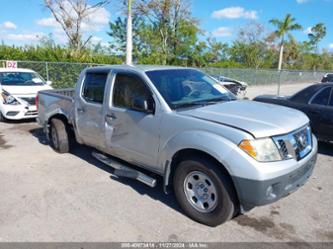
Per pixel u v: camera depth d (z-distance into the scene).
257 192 2.80
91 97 4.63
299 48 51.28
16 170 4.86
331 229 3.23
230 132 2.94
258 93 22.94
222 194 3.05
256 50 44.78
